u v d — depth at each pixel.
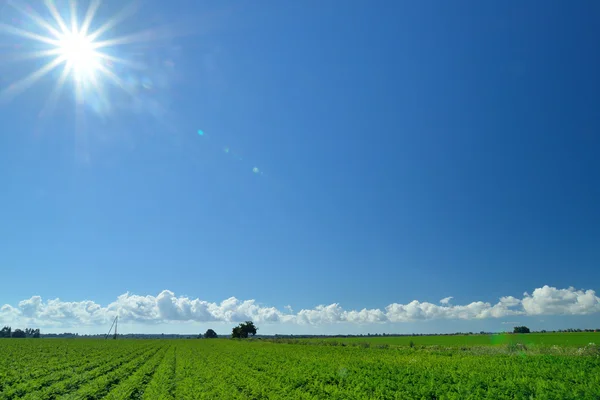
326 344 82.62
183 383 25.83
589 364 28.25
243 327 160.12
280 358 43.69
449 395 19.47
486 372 25.94
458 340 97.75
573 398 17.52
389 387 22.98
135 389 24.97
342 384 25.02
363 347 68.31
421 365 32.41
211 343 99.06
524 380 21.27
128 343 97.94
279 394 21.72
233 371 32.56
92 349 68.19
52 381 29.83
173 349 68.88
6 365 39.72
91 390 24.20
